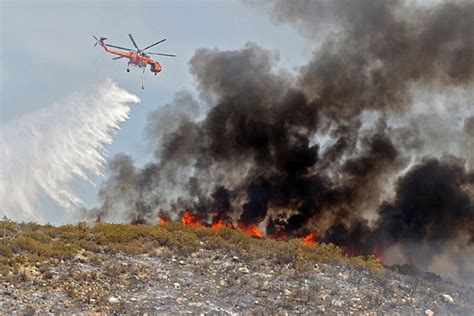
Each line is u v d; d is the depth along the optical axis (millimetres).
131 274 15273
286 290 15000
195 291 14414
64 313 11930
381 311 14453
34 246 16312
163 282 14953
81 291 13555
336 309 14133
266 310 13461
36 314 11617
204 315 12656
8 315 11453
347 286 16250
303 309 13859
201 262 17156
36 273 14312
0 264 14453
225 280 15508
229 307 13516
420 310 14938
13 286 13219
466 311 15492
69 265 15430
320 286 15844
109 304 12977
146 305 13117
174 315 12508
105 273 15094
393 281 17656
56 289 13508
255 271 16703
